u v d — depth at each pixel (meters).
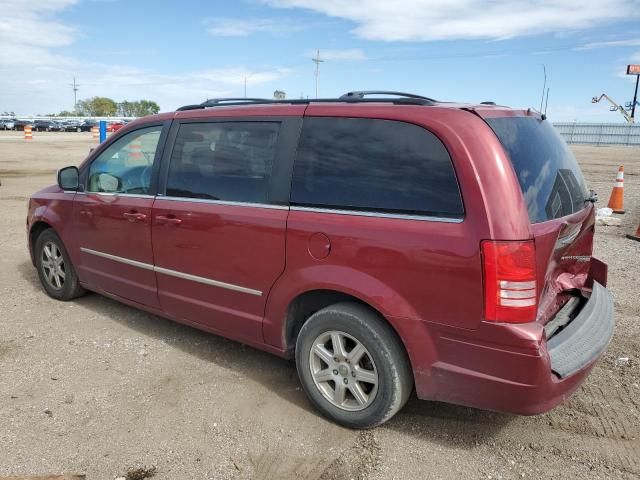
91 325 4.65
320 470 2.82
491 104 3.32
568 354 2.81
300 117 3.32
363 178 3.00
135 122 4.39
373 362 2.98
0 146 28.72
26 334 4.44
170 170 3.99
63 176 4.72
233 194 3.56
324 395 3.25
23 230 8.27
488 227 2.57
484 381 2.67
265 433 3.13
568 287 3.42
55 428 3.14
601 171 19.92
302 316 3.47
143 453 2.93
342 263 3.00
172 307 4.09
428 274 2.72
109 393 3.54
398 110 2.96
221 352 4.17
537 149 3.05
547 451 3.00
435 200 2.75
